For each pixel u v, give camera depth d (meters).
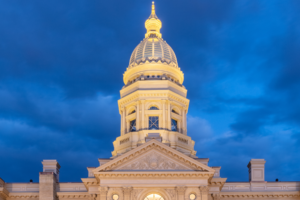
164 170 73.50
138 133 90.69
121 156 73.88
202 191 72.50
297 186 84.00
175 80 98.19
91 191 77.00
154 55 98.50
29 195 82.56
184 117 95.69
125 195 72.44
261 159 86.56
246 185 84.31
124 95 97.12
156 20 106.00
